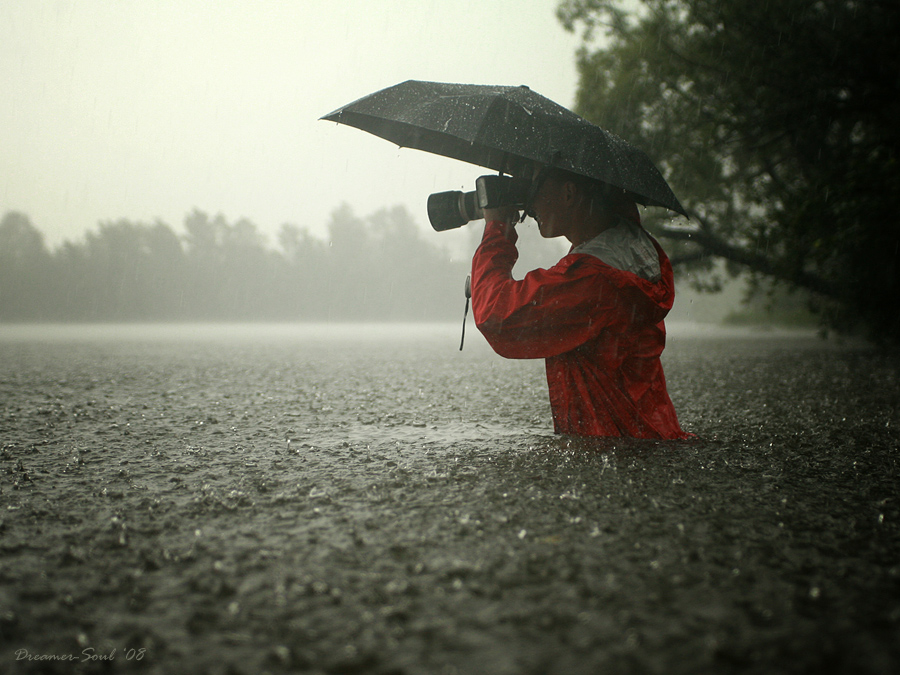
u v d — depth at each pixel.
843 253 9.72
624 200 2.81
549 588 1.34
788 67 9.18
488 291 2.65
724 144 11.47
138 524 1.79
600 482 2.21
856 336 17.88
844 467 2.56
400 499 2.02
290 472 2.42
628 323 2.69
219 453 2.79
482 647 1.11
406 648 1.10
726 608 1.25
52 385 5.64
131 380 6.14
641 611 1.23
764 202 12.30
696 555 1.53
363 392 5.26
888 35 8.51
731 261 13.87
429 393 5.23
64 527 1.77
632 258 2.69
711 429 3.53
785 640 1.12
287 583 1.37
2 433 3.29
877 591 1.34
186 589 1.35
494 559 1.50
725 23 9.48
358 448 2.90
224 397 4.87
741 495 2.09
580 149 2.60
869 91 9.04
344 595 1.31
